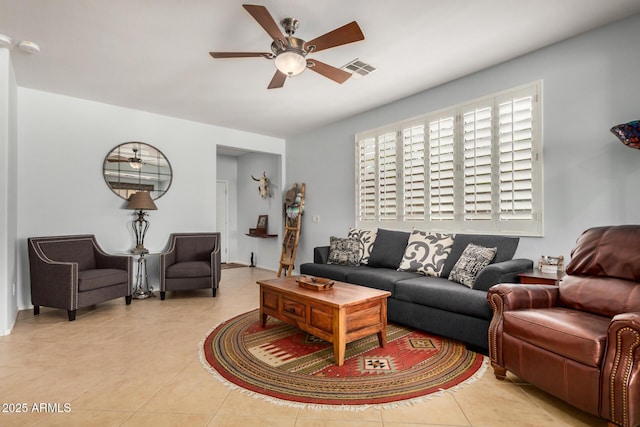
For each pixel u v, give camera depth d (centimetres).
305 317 261
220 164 730
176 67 328
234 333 297
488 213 335
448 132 369
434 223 384
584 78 274
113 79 356
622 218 257
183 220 501
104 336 289
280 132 577
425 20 251
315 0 226
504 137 323
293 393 196
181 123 500
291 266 552
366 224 466
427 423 168
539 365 181
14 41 278
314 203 559
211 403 186
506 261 279
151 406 182
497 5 234
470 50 298
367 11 239
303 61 235
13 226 336
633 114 252
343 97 411
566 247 285
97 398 190
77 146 412
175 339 282
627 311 182
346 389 201
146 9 235
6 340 279
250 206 716
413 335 295
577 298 207
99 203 429
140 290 437
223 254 736
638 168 249
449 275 310
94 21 250
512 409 180
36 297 346
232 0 226
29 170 380
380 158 446
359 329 246
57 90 387
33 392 196
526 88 308
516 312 201
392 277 322
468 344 272
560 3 233
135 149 456
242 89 384
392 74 346
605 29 263
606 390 151
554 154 292
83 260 389
